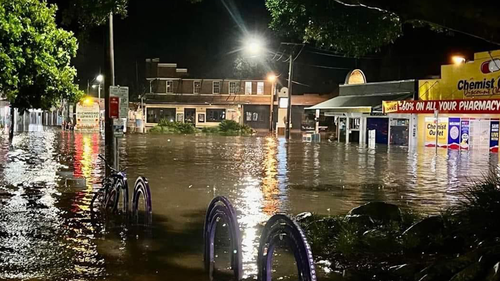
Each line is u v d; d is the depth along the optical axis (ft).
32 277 23.32
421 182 57.62
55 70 46.50
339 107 141.79
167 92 227.61
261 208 41.06
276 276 23.80
